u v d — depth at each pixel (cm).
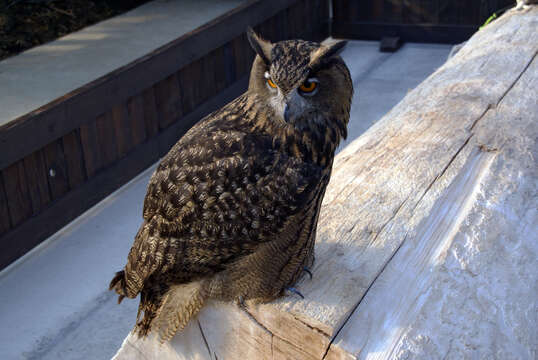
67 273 342
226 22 506
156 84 443
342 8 698
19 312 312
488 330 148
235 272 151
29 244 352
